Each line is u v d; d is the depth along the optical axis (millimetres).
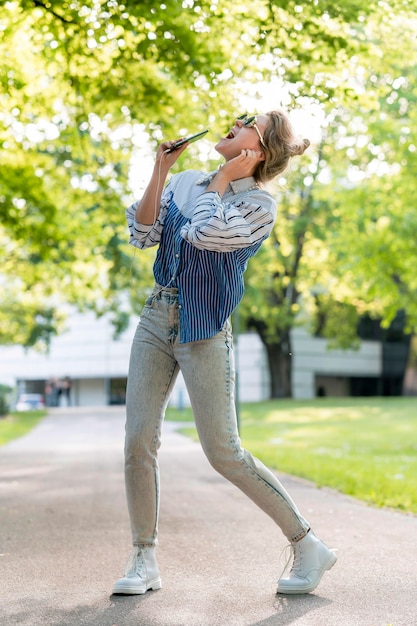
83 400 60594
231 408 3994
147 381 4043
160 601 3945
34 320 40594
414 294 21750
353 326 45938
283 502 4059
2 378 59750
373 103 9430
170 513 7184
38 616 3719
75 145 12539
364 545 5449
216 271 3916
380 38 9508
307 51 9031
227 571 4633
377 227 19609
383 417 31859
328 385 58094
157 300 4031
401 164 17672
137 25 9203
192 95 10289
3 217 13758
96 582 4434
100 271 18359
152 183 4023
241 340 53406
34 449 18953
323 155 19922
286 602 3902
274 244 38875
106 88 10531
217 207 3791
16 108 11188
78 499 8586
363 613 3684
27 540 5926
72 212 14781
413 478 10547
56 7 9344
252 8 8938
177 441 20359
